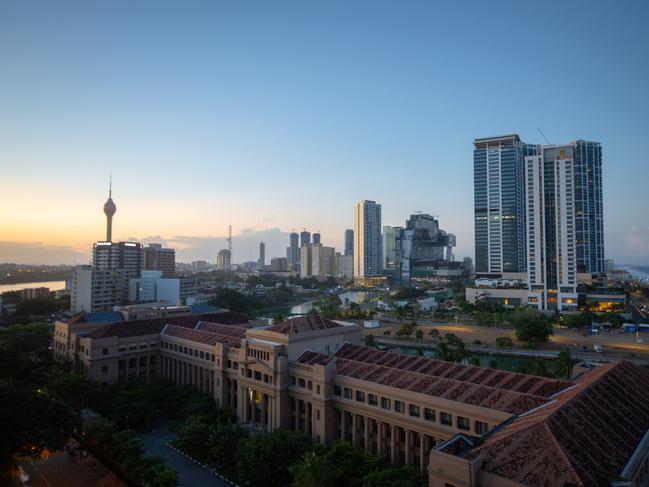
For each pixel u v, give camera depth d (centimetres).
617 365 10106
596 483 5738
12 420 9344
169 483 8675
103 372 16275
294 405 12625
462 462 6388
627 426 7519
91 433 10756
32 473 10494
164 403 14100
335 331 14250
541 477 5894
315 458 8206
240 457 9881
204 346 15538
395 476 8331
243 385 13612
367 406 10975
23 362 15475
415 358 12494
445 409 9656
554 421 6869
